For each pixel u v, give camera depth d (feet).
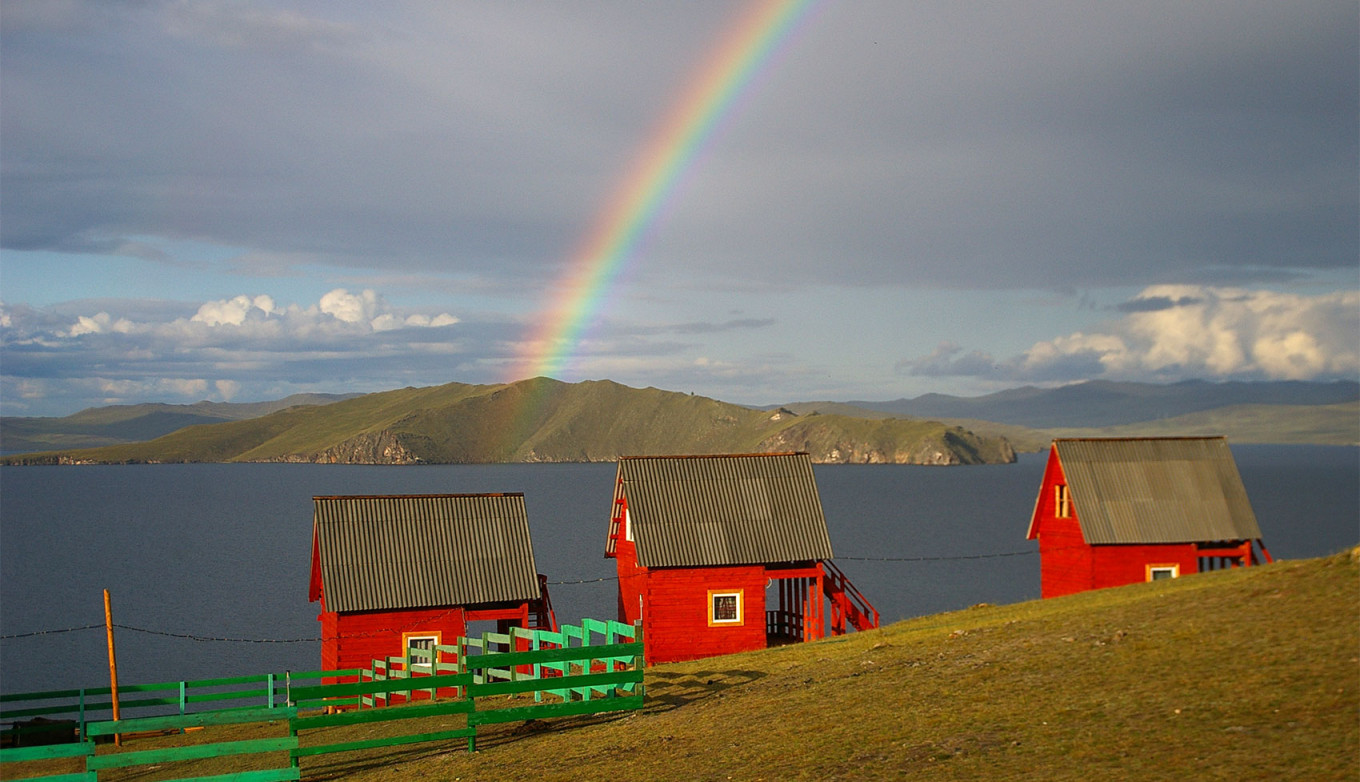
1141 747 49.98
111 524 632.79
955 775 50.55
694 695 82.69
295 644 267.59
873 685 72.43
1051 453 169.78
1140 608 81.05
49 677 232.94
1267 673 56.39
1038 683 64.03
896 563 400.06
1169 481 165.48
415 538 134.82
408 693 118.93
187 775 80.33
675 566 142.31
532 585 134.41
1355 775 42.60
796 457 157.38
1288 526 516.73
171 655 254.88
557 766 63.87
